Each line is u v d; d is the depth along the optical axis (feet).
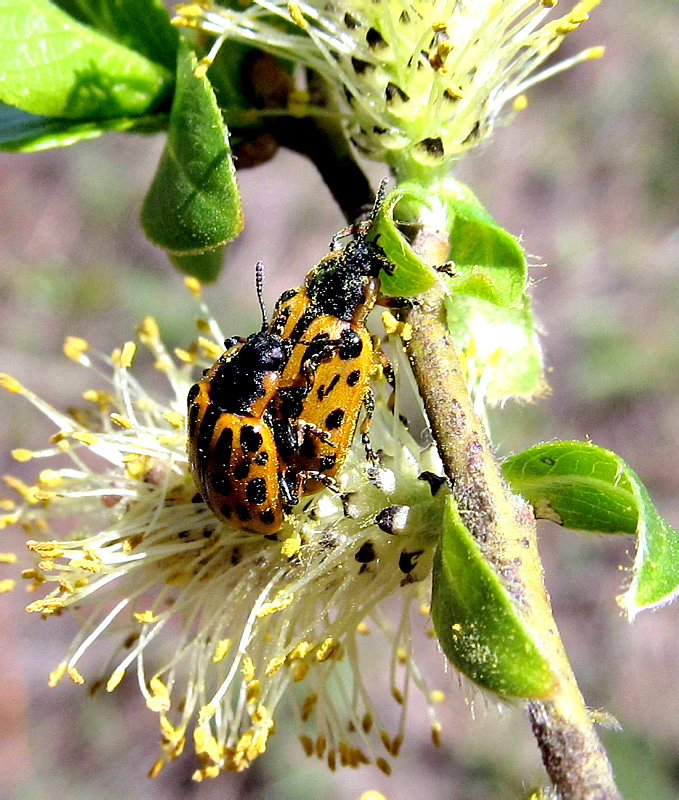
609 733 0.40
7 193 0.54
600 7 0.60
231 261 0.54
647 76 0.57
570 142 0.57
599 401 0.48
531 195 0.56
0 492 0.43
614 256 0.53
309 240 0.55
